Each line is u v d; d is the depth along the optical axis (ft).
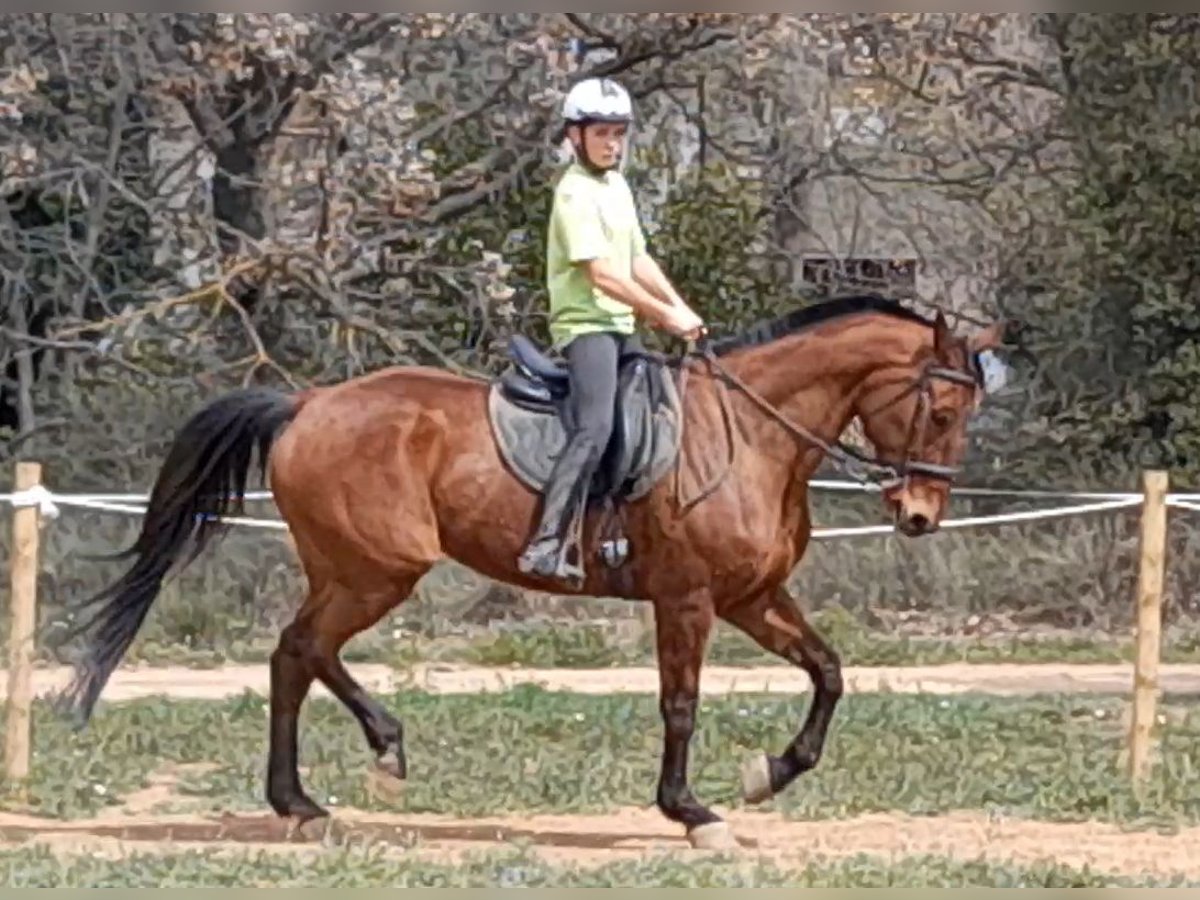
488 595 61.26
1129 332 67.87
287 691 32.94
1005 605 63.31
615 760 39.88
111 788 37.09
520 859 30.89
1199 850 33.35
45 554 59.72
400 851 31.91
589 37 63.05
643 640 57.67
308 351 63.52
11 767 36.32
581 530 31.73
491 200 63.77
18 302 63.52
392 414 32.42
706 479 31.71
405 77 61.46
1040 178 68.80
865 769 39.11
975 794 37.06
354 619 32.55
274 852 31.58
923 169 69.41
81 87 61.67
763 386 32.19
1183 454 66.33
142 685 50.52
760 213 66.95
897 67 67.87
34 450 62.75
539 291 63.62
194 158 63.52
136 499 37.09
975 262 69.62
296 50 58.03
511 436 32.14
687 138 69.05
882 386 32.09
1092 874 30.60
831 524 64.34
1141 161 66.90
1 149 58.44
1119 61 67.21
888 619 62.49
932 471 31.96
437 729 42.93
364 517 32.12
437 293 63.26
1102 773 38.68
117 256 65.67
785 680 52.60
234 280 61.52
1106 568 63.52
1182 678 53.88
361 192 58.85
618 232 31.27
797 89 68.49
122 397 63.10
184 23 59.16
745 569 31.86
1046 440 66.80
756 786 33.04
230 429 32.76
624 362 31.78
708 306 66.44
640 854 32.19
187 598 58.49
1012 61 67.87
